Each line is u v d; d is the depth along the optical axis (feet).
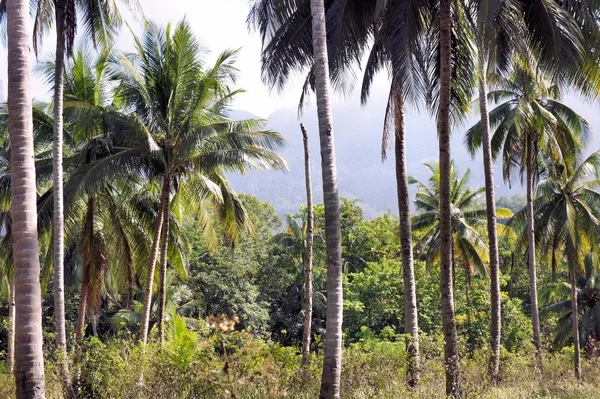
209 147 61.00
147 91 59.88
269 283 129.90
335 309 31.24
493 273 58.08
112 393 39.75
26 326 25.09
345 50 41.60
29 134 26.78
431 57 45.16
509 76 49.06
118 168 57.26
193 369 36.01
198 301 114.52
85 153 62.54
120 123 58.44
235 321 36.29
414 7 41.50
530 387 49.21
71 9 50.44
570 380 56.70
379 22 42.29
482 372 45.39
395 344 80.07
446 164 39.45
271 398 36.22
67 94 60.80
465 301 123.03
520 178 81.66
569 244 83.92
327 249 31.65
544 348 74.23
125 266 71.26
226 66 62.90
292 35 41.88
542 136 69.82
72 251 94.27
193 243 125.39
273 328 131.23
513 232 96.53
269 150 62.44
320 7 33.24
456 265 121.39
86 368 42.04
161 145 61.67
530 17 40.73
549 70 41.70
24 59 27.09
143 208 70.13
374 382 41.96
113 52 57.36
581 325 116.06
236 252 120.78
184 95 60.49
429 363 42.50
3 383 41.50
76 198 54.95
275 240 133.39
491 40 36.52
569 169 84.07
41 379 25.17
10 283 75.82
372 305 119.65
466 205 101.86
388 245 137.59
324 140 32.12
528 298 141.18
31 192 26.30
